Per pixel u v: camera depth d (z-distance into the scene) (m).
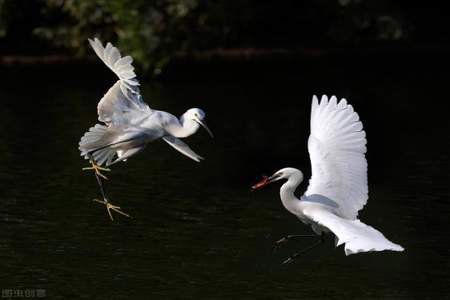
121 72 10.54
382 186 16.47
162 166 17.92
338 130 10.85
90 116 22.78
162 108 24.05
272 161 18.52
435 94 26.42
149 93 26.75
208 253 12.94
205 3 30.59
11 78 29.31
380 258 12.85
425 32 36.62
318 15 35.16
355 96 26.17
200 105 24.66
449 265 12.49
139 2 28.83
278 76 29.77
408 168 17.81
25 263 12.44
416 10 37.84
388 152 19.33
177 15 29.42
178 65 32.38
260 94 26.52
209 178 17.06
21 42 33.81
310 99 25.70
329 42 35.44
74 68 31.48
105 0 28.97
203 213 14.82
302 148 19.77
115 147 11.05
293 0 35.53
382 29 32.69
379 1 32.91
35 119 22.38
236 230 13.98
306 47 35.06
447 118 23.05
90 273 12.12
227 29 31.97
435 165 18.03
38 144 19.52
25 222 14.14
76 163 17.88
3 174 16.94
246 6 31.91
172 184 16.55
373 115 23.56
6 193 15.69
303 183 17.44
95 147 11.05
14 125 21.61
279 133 21.25
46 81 28.73
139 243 13.32
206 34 31.42
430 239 13.52
